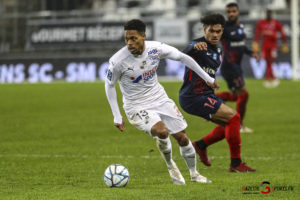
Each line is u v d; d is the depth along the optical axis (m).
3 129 47.62
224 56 43.44
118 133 45.16
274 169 30.05
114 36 94.62
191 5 105.81
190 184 25.58
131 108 25.38
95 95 72.50
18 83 92.50
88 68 94.06
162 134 24.42
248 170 29.30
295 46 82.75
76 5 106.81
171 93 69.31
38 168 31.03
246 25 87.69
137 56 24.45
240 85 43.78
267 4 100.06
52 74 95.62
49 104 64.69
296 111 56.16
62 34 97.00
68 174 29.19
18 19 100.31
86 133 45.19
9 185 26.41
